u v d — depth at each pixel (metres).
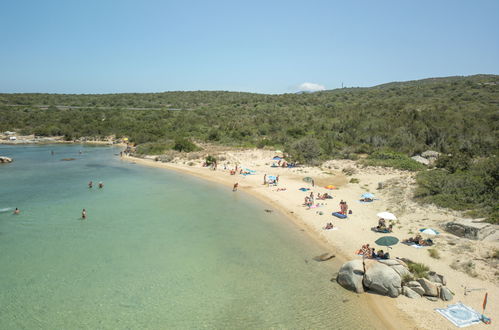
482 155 53.44
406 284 17.38
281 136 81.50
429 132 65.38
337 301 16.92
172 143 82.31
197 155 67.25
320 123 88.25
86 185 44.28
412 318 15.25
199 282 18.88
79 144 99.69
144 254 22.52
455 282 17.59
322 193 37.62
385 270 17.67
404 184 36.94
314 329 14.76
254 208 33.47
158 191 40.97
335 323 15.17
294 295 17.50
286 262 21.33
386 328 14.79
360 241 23.86
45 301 16.89
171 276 19.53
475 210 26.20
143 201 36.09
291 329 14.76
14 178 48.25
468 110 78.94
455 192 30.62
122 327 14.88
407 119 74.06
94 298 17.19
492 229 22.05
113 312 16.00
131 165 62.81
